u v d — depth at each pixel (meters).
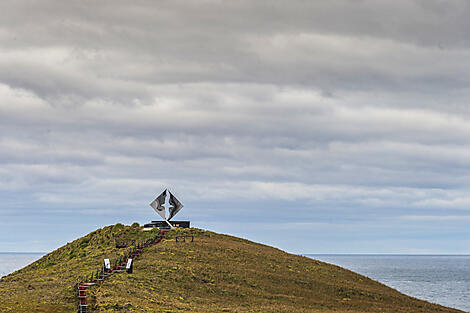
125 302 66.38
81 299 69.19
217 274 91.06
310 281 95.69
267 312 73.44
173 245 107.56
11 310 63.31
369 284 102.25
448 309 93.75
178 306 69.94
